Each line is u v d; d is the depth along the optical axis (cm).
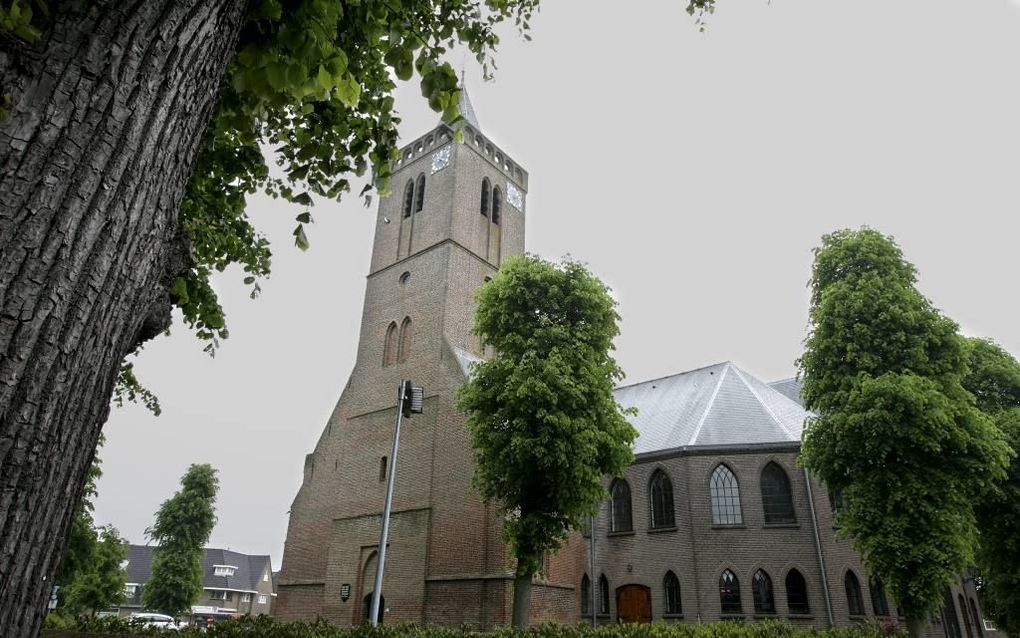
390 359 3303
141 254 228
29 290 186
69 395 198
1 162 188
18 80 197
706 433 3131
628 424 2217
